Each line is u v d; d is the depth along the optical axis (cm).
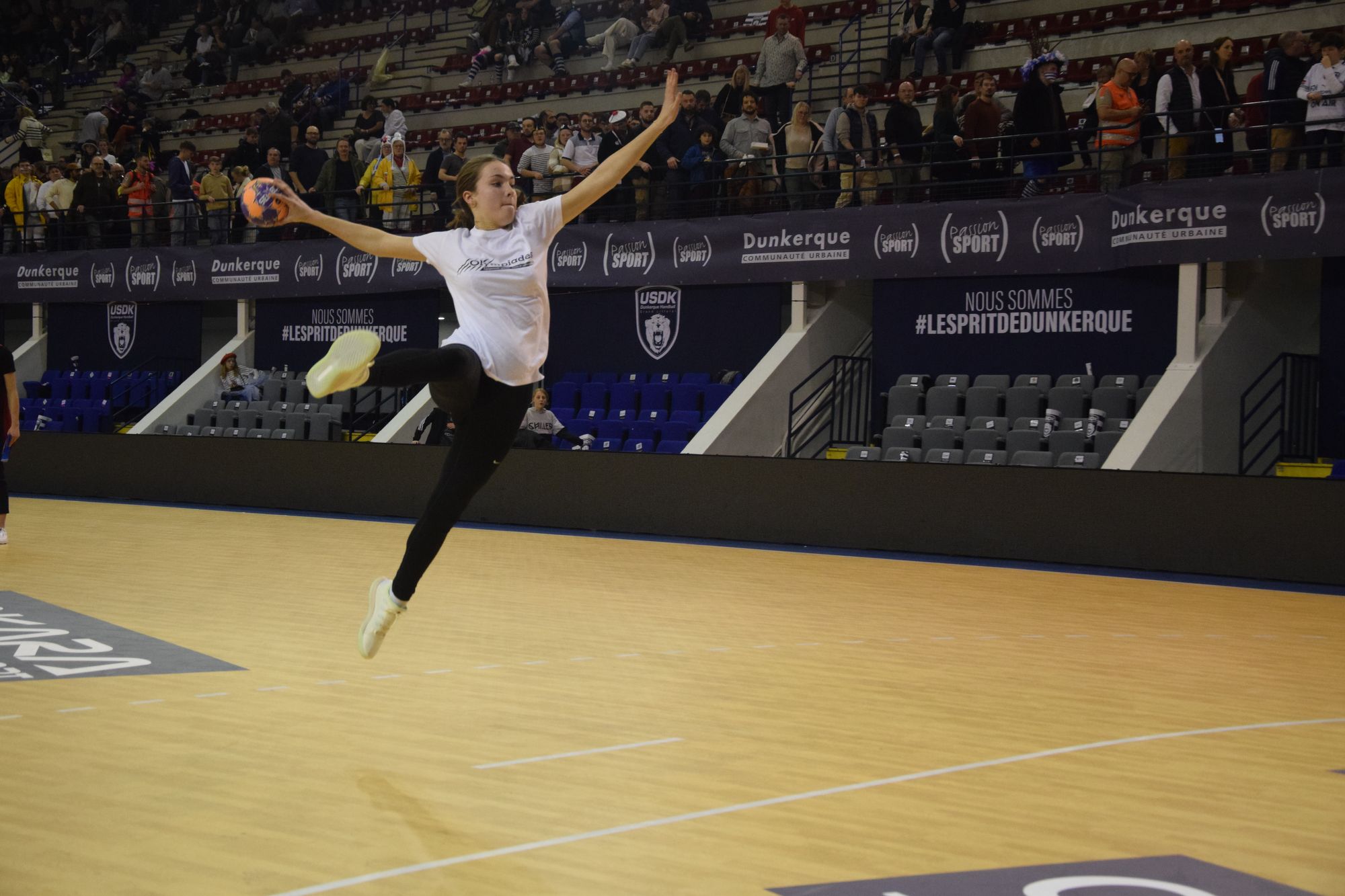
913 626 782
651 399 1612
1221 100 1324
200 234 1978
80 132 2453
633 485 1445
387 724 484
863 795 393
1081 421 1294
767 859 329
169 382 1998
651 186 1642
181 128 2498
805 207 1577
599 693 554
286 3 2680
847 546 1312
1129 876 319
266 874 312
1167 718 522
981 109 1447
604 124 1803
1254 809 384
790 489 1348
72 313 2156
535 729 481
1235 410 1305
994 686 589
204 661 609
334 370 342
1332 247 1187
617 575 1036
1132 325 1374
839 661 652
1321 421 1312
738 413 1464
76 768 409
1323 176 1190
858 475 1310
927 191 1492
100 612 758
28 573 941
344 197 1841
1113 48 1694
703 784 403
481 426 407
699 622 784
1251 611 888
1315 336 1377
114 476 1803
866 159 1541
